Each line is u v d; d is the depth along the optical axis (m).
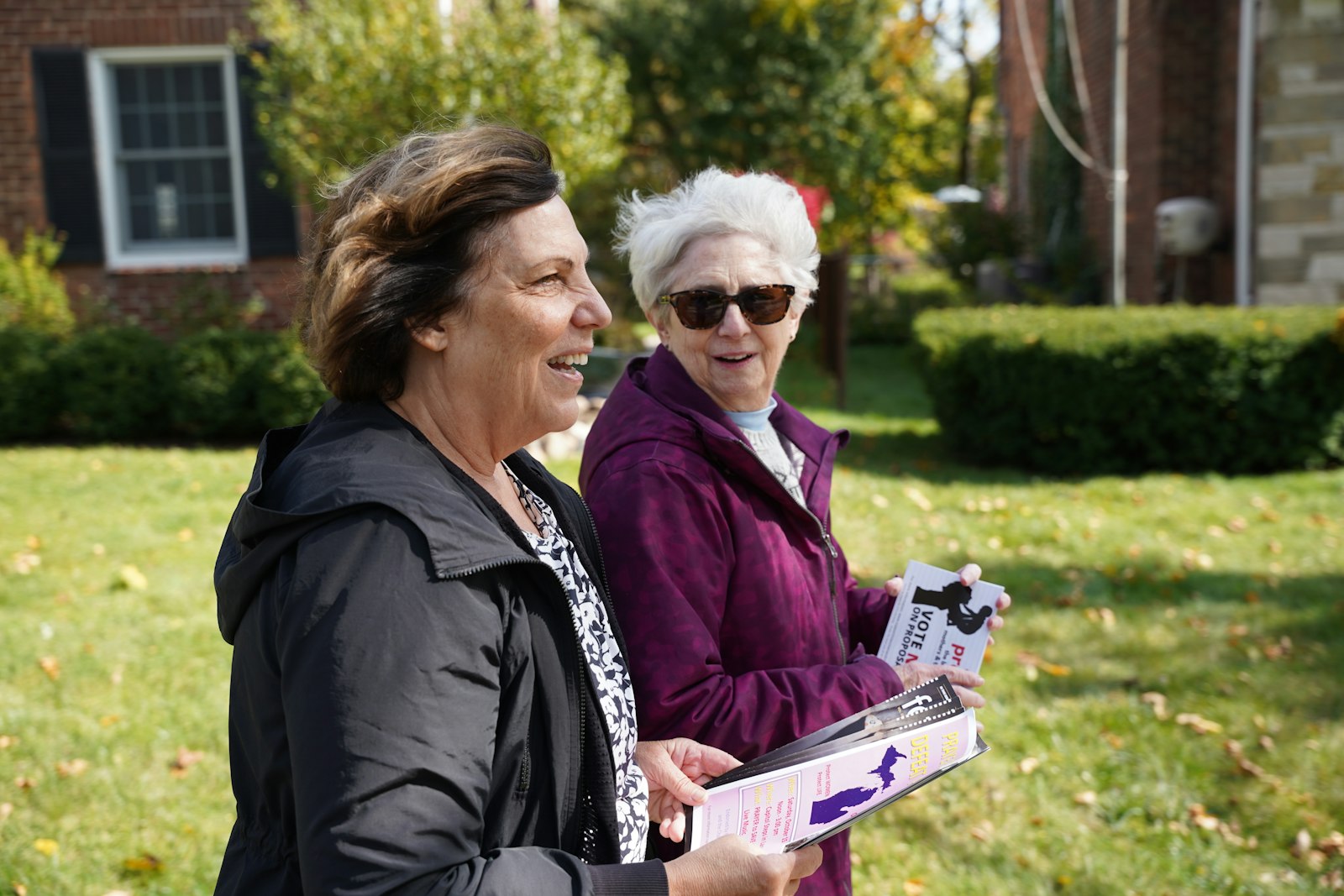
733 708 1.62
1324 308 8.77
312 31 8.82
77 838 3.33
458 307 1.30
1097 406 8.21
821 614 1.92
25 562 5.79
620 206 2.11
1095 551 6.27
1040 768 3.90
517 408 1.35
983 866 3.34
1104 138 14.02
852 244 19.66
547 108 9.05
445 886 1.07
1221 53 11.12
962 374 8.66
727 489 1.80
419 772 1.08
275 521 1.16
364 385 1.32
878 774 1.57
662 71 16.45
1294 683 4.50
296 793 1.09
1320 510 7.10
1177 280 11.45
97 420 9.23
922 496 7.34
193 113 10.09
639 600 1.66
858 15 16.72
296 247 10.05
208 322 9.90
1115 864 3.34
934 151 21.98
